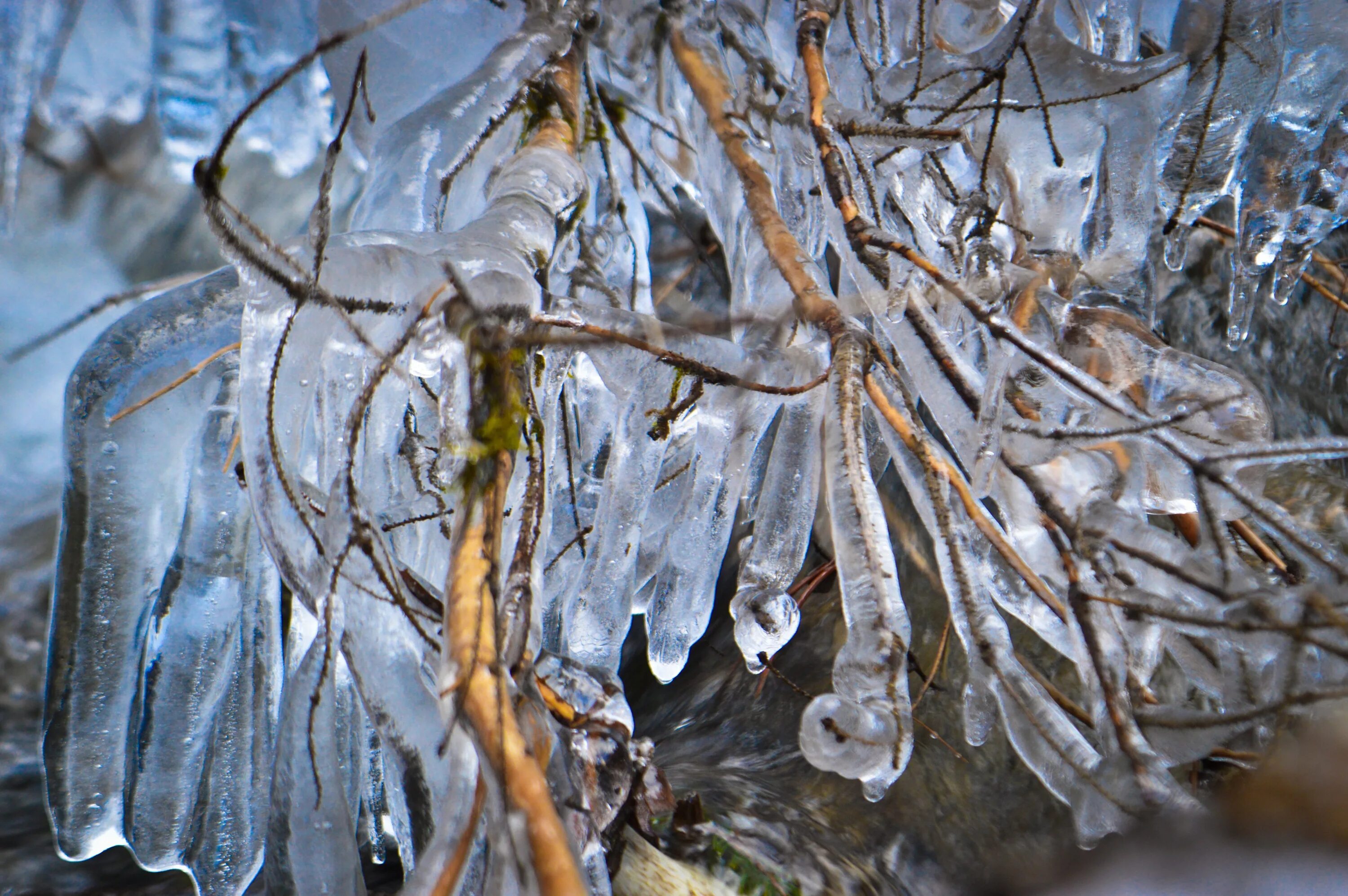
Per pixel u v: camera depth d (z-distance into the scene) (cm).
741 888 92
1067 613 95
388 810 96
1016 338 94
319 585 89
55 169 103
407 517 94
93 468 92
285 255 88
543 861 84
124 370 92
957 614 94
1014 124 104
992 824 97
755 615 96
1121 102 103
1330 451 93
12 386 104
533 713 88
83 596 92
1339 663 92
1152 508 99
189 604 93
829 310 97
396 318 91
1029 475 96
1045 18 103
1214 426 100
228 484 94
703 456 97
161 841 92
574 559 100
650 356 96
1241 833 88
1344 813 86
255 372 90
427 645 89
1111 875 90
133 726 92
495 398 90
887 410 96
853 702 90
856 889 93
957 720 100
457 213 101
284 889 88
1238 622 91
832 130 102
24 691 98
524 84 102
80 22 102
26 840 94
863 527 93
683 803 94
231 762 93
